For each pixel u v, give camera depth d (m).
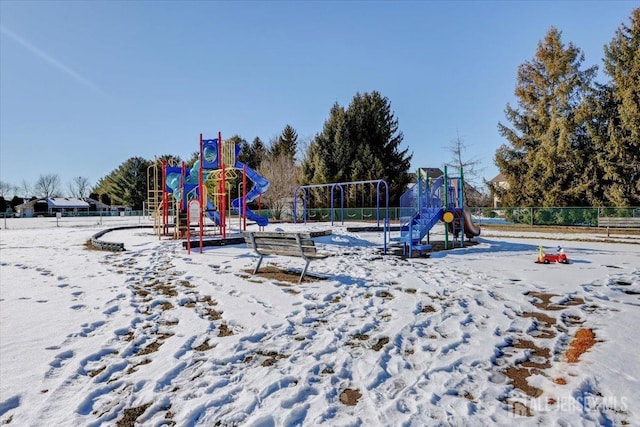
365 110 34.69
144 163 66.38
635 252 10.61
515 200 27.73
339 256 9.60
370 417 2.46
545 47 26.47
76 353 3.59
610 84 23.61
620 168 22.28
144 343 3.86
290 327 4.16
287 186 38.09
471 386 2.86
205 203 16.42
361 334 3.99
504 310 4.79
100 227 25.23
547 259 8.71
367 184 32.00
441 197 12.55
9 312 4.88
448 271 7.48
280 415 2.49
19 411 2.61
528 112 27.70
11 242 14.27
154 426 2.43
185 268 7.80
